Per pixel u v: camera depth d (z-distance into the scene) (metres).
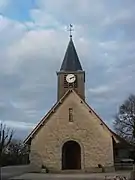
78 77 36.09
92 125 29.80
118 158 36.84
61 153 29.39
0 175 17.91
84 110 30.20
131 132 46.09
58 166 29.06
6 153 37.12
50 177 22.88
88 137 29.58
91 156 29.16
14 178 20.78
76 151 31.92
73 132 29.81
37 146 29.72
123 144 34.41
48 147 29.61
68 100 30.56
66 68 36.91
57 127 30.02
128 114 47.03
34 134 29.98
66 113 30.27
